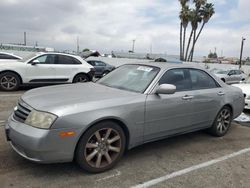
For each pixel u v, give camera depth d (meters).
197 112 4.88
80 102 3.55
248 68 41.59
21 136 3.29
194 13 39.47
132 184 3.47
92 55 37.59
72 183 3.39
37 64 10.58
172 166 4.07
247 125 6.77
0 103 7.71
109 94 3.98
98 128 3.56
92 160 3.64
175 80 4.62
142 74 4.59
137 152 4.52
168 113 4.34
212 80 5.38
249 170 4.09
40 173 3.58
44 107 3.39
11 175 3.49
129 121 3.84
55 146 3.27
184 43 40.97
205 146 5.02
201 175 3.83
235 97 5.73
